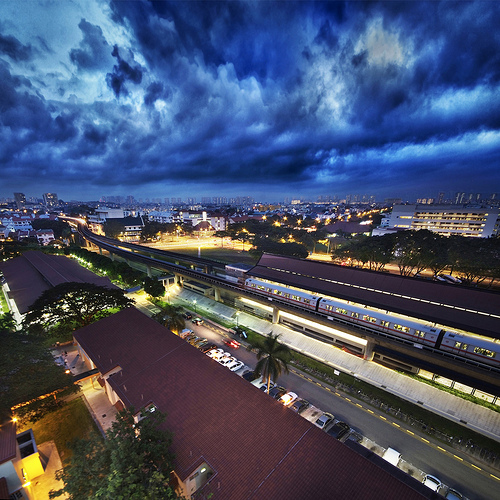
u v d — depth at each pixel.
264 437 24.31
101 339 43.50
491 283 77.75
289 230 157.38
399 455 30.08
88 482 18.92
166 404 29.47
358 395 39.75
